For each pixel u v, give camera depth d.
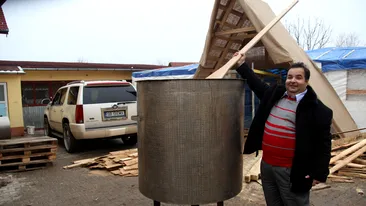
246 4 6.10
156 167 2.68
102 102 7.56
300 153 2.52
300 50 7.09
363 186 4.79
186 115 2.54
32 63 13.77
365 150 5.88
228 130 2.69
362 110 8.59
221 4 6.46
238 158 2.84
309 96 2.53
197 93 2.53
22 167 6.16
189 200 2.61
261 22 6.01
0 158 5.99
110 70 15.39
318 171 2.51
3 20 9.03
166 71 11.40
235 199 4.37
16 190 5.03
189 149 2.56
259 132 2.89
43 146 6.39
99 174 5.89
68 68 14.02
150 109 2.67
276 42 5.98
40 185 5.27
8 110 11.37
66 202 4.48
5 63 13.05
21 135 11.58
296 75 2.58
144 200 4.48
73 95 7.79
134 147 8.60
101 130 7.39
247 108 9.91
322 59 9.14
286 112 2.64
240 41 7.59
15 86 11.47
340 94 8.84
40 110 14.11
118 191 4.89
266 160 2.79
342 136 6.85
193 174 2.59
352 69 8.66
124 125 7.70
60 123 8.60
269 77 9.68
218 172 2.65
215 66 7.85
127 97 7.98
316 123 2.48
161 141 2.62
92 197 4.66
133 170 5.87
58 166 6.54
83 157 7.41
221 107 2.62
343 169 5.39
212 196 2.64
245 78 3.23
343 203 4.18
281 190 2.71
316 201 4.25
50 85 14.43
